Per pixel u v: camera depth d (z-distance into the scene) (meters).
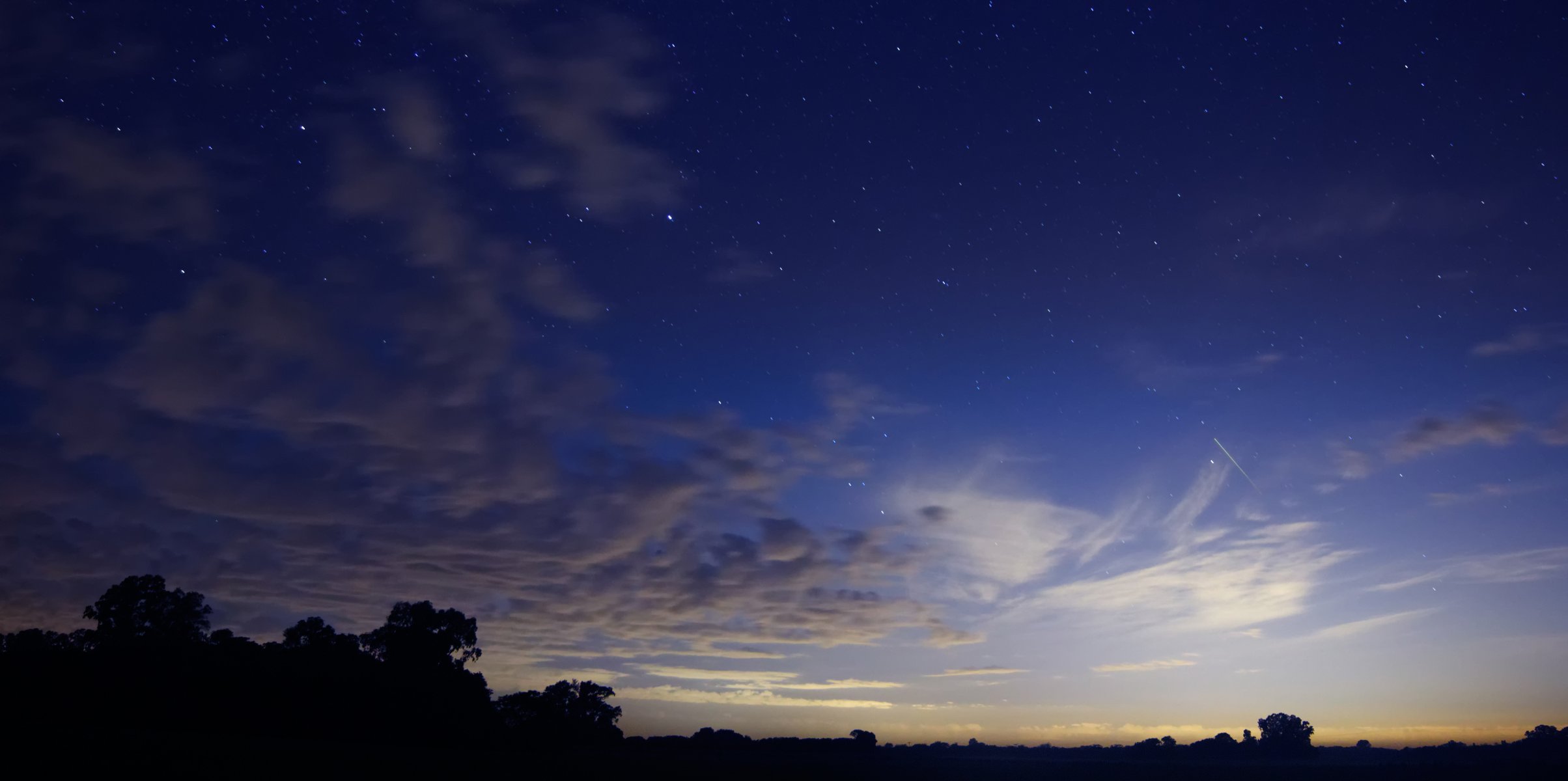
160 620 46.38
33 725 29.88
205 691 40.41
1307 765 65.19
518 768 37.81
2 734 27.81
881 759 65.25
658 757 51.19
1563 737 67.25
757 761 52.78
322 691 42.62
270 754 31.83
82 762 26.22
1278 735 77.62
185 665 41.06
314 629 50.44
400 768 33.78
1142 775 54.72
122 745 28.77
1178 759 75.75
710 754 58.06
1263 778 52.28
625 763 43.66
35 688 38.31
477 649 52.56
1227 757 77.31
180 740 31.88
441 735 44.56
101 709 38.41
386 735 43.28
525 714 49.56
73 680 38.91
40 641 41.44
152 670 40.12
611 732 51.91
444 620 51.72
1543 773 53.28
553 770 39.22
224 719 40.19
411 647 50.59
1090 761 68.81
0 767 24.44
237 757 30.72
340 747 37.44
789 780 42.84
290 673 42.81
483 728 46.25
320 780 28.84
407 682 45.47
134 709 38.84
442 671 49.50
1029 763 63.50
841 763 55.97
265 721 40.91
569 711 50.69
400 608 51.53
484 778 34.03
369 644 51.12
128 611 45.75
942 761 65.38
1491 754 67.31
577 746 49.94
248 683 41.28
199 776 27.14
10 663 39.09
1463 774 54.47
